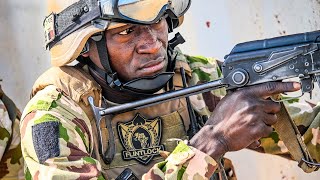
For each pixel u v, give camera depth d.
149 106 1.72
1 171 2.25
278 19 2.41
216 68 1.95
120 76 1.76
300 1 2.40
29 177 1.67
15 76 2.61
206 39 2.44
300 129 1.95
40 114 1.68
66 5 1.75
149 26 1.70
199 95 1.87
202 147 1.62
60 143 1.64
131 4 1.65
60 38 1.77
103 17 1.67
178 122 1.81
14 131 2.26
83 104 1.75
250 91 1.61
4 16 2.61
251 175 2.47
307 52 1.55
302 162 1.74
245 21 2.42
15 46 2.61
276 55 1.57
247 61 1.60
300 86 1.57
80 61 1.81
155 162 1.77
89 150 1.72
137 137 1.77
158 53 1.72
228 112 1.63
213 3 2.43
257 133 1.60
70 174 1.61
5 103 2.27
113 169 1.75
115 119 1.77
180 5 1.78
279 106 1.61
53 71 1.81
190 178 1.60
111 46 1.72
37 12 2.59
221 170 1.70
